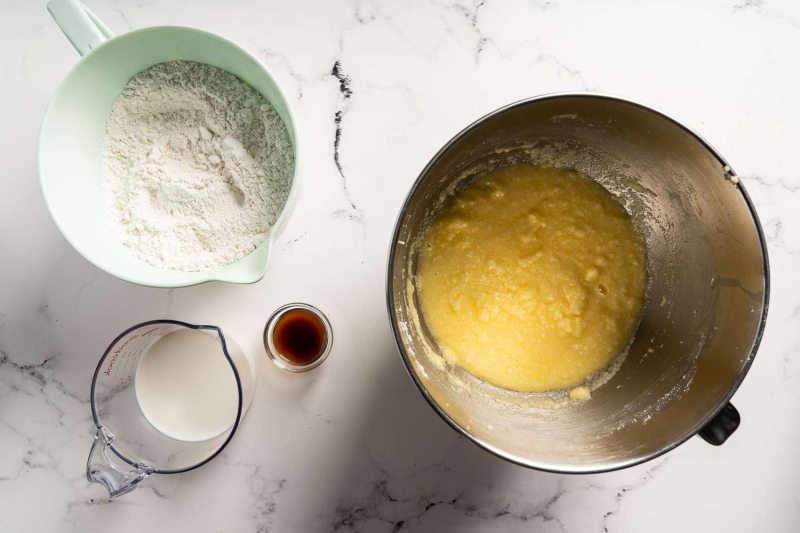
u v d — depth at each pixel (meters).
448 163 0.42
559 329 0.47
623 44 0.50
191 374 0.49
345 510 0.50
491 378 0.47
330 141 0.49
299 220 0.49
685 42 0.50
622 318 0.47
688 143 0.40
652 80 0.50
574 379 0.47
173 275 0.44
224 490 0.49
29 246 0.50
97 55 0.43
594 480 0.50
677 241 0.46
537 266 0.47
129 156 0.47
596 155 0.46
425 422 0.50
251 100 0.46
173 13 0.50
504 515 0.50
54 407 0.50
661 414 0.43
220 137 0.47
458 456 0.50
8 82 0.50
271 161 0.46
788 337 0.50
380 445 0.50
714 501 0.50
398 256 0.41
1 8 0.49
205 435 0.48
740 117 0.50
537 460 0.40
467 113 0.50
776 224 0.50
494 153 0.46
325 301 0.49
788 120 0.50
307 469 0.49
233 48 0.43
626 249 0.47
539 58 0.50
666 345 0.45
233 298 0.49
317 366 0.49
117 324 0.50
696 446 0.50
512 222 0.47
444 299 0.46
